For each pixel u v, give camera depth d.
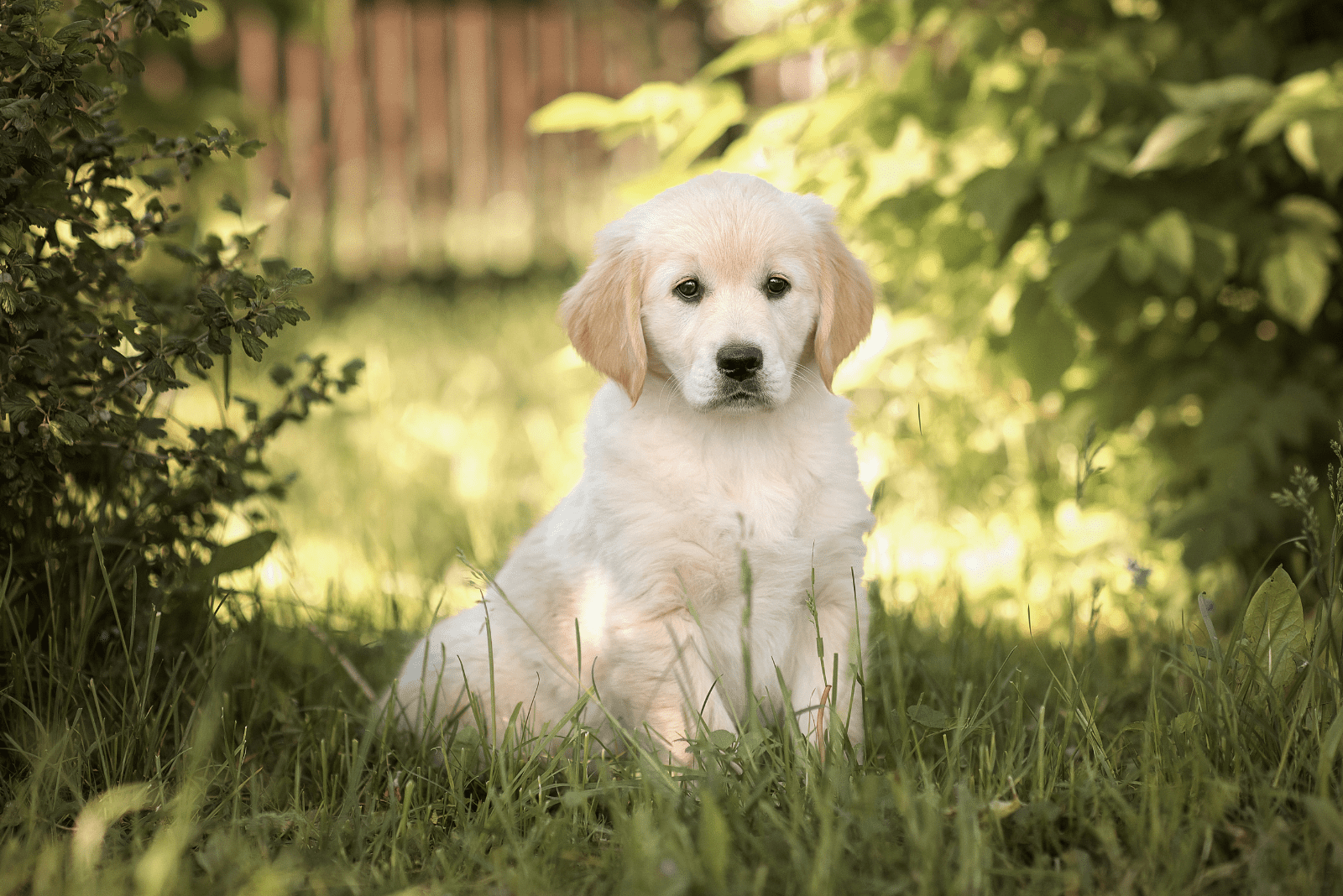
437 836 2.19
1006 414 4.57
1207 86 3.14
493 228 10.65
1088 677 2.52
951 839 1.93
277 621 3.26
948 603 3.65
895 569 3.24
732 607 2.58
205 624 2.69
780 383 2.52
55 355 2.25
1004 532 4.16
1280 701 2.18
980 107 3.71
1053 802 2.06
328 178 10.27
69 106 2.18
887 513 4.27
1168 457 3.83
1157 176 3.57
